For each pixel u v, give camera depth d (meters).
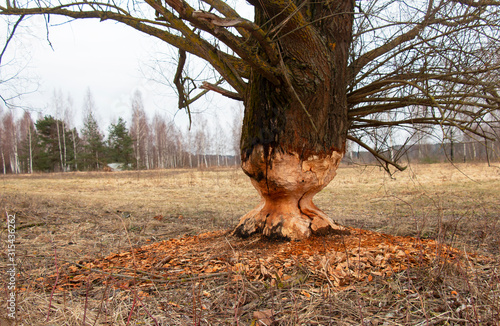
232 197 12.01
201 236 4.97
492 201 8.35
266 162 3.89
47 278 3.37
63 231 6.12
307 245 3.76
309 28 3.39
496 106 3.71
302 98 3.58
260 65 3.15
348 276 2.82
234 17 2.75
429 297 2.55
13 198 9.55
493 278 2.66
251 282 2.88
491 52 3.68
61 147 41.31
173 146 52.59
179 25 3.51
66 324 2.30
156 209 9.17
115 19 3.83
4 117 46.69
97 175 25.22
